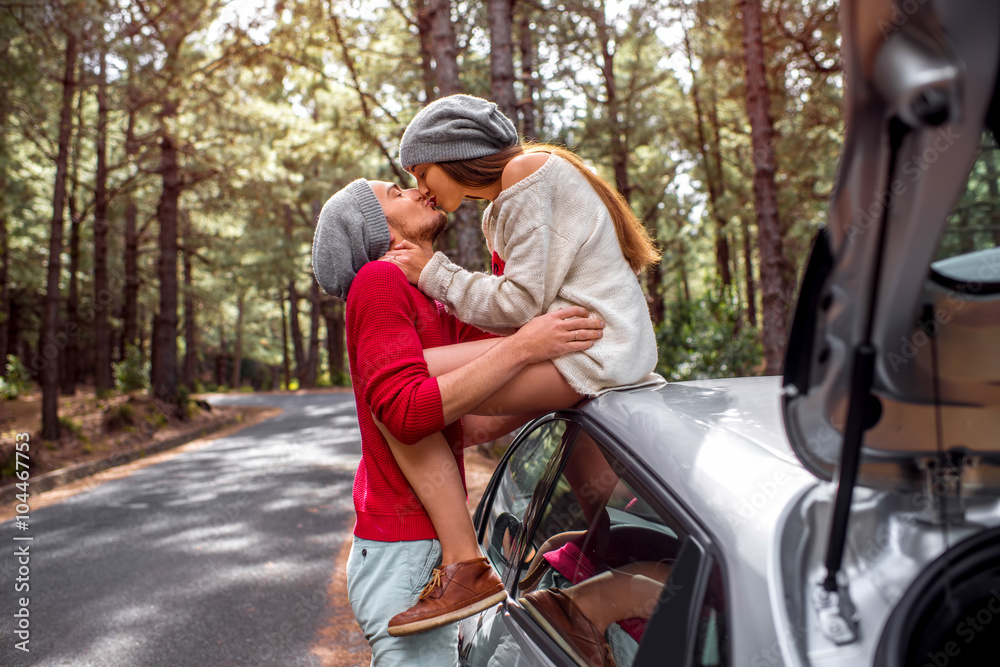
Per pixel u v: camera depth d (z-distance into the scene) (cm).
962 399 92
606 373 169
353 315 166
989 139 89
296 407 2456
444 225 189
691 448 133
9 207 1395
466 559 164
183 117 1645
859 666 92
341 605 449
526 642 162
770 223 1104
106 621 433
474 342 175
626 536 137
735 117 2133
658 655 115
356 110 1628
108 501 827
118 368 1992
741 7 1135
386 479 168
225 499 797
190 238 2680
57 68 1097
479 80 1820
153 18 1338
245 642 397
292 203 1895
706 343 998
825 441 98
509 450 249
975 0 64
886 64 68
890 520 105
